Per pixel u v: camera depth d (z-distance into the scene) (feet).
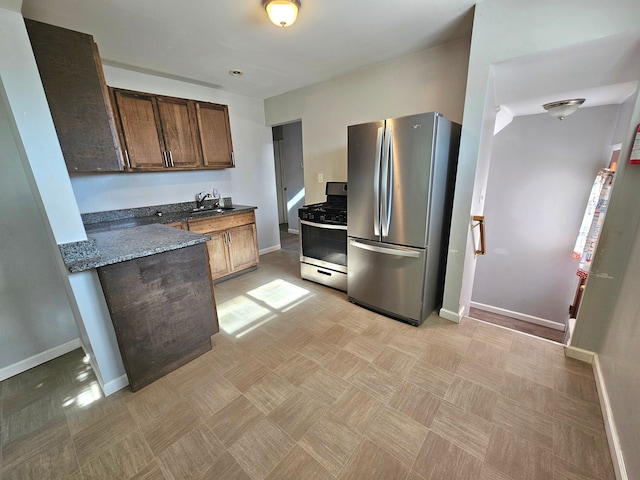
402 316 7.73
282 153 22.49
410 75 8.66
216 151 11.00
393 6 5.85
